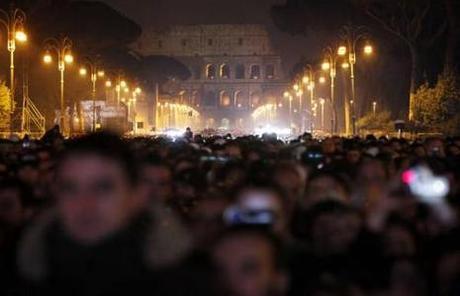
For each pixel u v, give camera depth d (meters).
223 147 17.33
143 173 4.31
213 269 4.65
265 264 4.65
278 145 19.28
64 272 3.88
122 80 111.06
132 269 3.90
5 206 7.32
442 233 6.83
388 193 8.33
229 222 5.63
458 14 63.84
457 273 6.50
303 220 6.63
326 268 5.89
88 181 3.89
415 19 69.00
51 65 85.69
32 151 15.75
